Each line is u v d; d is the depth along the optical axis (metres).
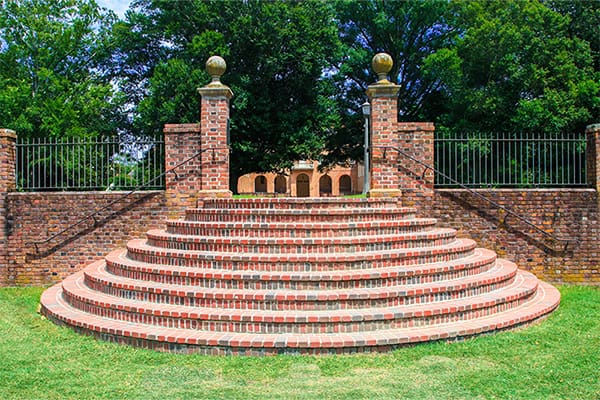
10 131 10.41
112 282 7.14
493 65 20.38
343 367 5.18
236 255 6.96
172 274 6.86
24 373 5.15
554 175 18.22
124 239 10.33
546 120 18.55
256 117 21.59
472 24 22.44
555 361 5.35
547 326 6.67
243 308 6.20
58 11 25.81
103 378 5.00
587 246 10.11
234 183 23.77
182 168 10.33
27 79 23.39
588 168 10.32
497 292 7.18
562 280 10.12
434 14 27.31
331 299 6.10
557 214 10.12
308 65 21.91
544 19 20.45
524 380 4.84
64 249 10.34
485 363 5.28
